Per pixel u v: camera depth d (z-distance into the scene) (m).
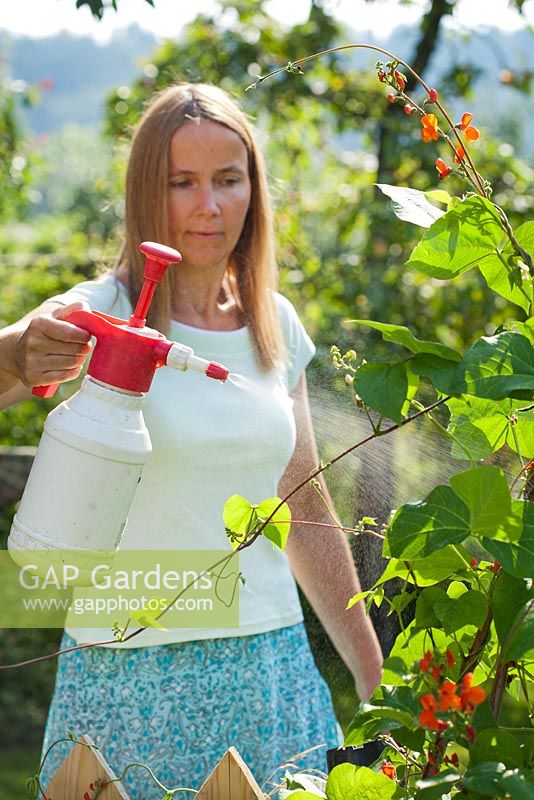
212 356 1.63
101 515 1.09
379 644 1.69
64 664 1.57
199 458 1.53
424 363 0.96
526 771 0.84
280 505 1.10
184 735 1.52
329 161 4.98
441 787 0.87
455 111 4.62
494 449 1.08
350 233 4.71
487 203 1.00
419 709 0.94
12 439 5.28
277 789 1.22
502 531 0.90
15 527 1.12
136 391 1.10
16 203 6.05
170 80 4.91
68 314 1.16
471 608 1.01
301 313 4.40
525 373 0.90
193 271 1.65
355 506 1.62
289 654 1.62
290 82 4.77
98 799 1.28
